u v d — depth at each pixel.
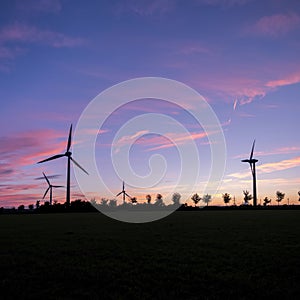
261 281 14.39
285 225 42.75
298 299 12.13
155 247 23.75
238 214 81.94
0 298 12.62
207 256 20.02
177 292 13.10
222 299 12.33
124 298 12.45
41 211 125.75
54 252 21.95
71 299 12.38
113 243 26.00
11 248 23.78
